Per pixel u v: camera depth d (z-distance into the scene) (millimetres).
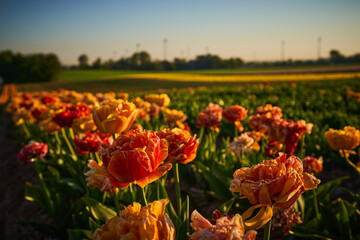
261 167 1069
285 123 2285
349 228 2238
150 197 2033
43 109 4977
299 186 998
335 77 38562
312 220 2500
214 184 3123
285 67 90875
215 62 92250
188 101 11695
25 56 74688
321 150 4641
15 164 7234
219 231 841
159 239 885
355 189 3623
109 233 906
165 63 92562
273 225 2164
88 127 2975
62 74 79812
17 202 5238
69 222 3291
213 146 4145
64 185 3748
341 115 6348
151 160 1245
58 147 4934
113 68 102688
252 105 9734
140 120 5492
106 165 1282
